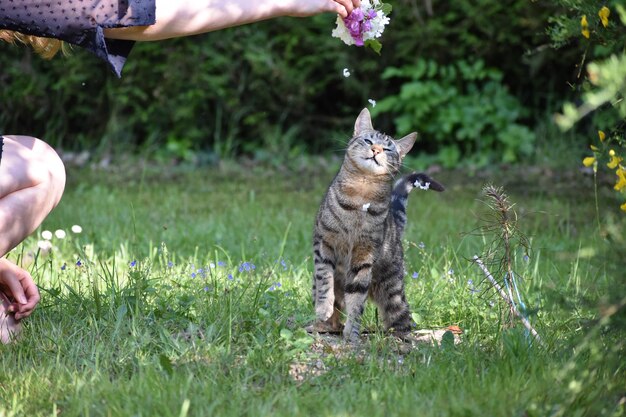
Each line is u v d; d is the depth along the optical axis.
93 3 3.43
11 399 3.37
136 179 10.52
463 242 6.69
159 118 11.95
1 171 3.65
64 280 5.17
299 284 5.30
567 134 11.02
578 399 3.23
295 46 12.02
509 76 11.92
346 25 3.86
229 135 12.05
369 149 4.46
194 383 3.46
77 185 10.03
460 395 3.37
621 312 3.22
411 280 5.42
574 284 4.92
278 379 3.63
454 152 11.42
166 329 4.17
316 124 12.32
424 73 11.75
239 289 4.96
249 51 11.78
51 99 11.84
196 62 11.77
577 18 4.27
